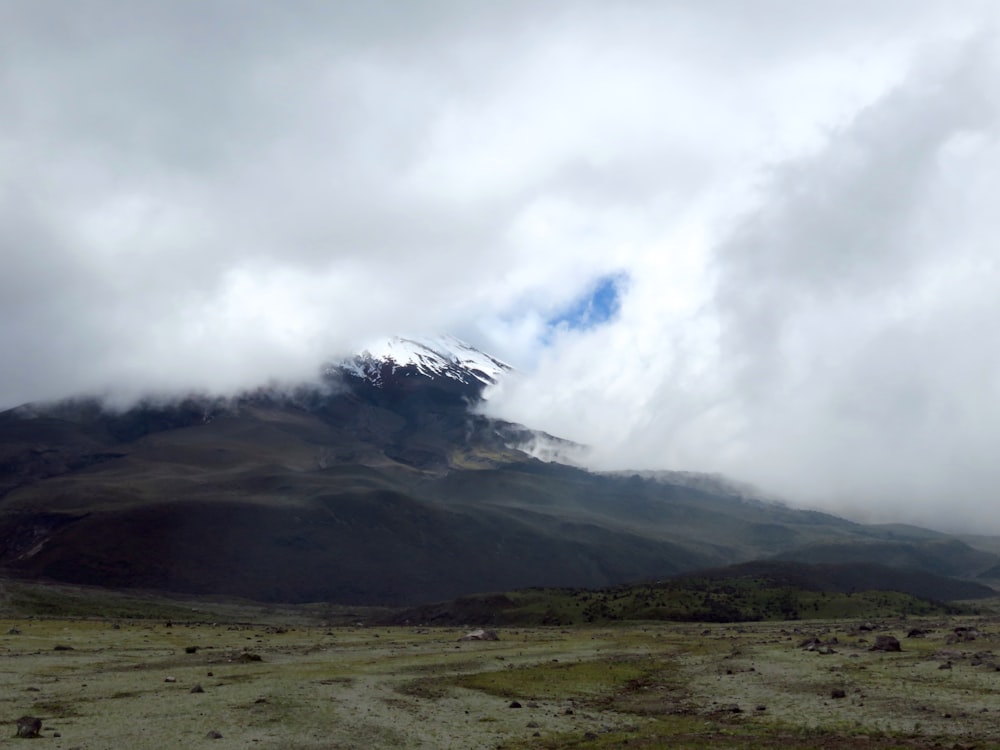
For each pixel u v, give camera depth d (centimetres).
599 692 9750
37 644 13625
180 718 7200
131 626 19750
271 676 10344
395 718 7531
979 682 8938
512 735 6825
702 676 10919
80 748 5950
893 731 6606
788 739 6400
